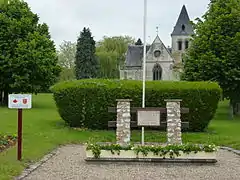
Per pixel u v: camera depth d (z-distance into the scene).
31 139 15.66
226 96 29.56
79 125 19.81
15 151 12.56
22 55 31.84
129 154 11.81
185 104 19.33
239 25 29.00
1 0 34.28
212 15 30.61
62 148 14.93
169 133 14.09
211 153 11.77
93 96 19.36
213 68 28.56
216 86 19.39
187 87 19.34
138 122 13.84
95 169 10.70
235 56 28.03
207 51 29.31
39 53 32.28
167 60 75.62
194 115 19.41
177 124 14.12
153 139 17.53
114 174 9.99
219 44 28.83
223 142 16.83
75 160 12.15
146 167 11.13
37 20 36.34
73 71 73.69
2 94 36.81
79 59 71.12
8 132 16.80
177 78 65.88
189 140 17.25
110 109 14.23
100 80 19.80
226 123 24.31
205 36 29.50
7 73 32.78
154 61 76.00
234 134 19.06
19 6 34.66
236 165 11.65
